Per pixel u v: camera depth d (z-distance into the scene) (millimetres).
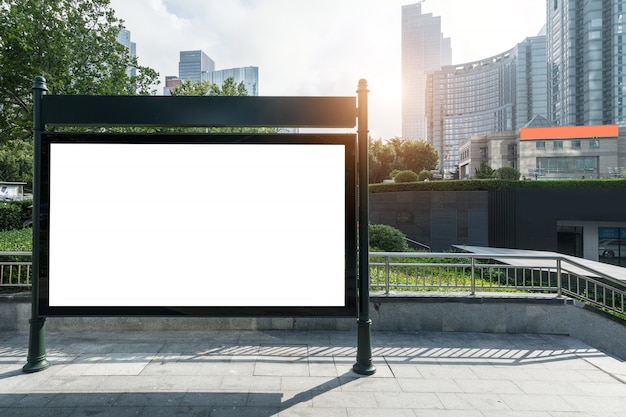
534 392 4145
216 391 4059
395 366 4781
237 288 4578
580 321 6047
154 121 4477
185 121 4473
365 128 4566
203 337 5758
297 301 4578
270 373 4527
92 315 4512
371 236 15352
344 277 4578
